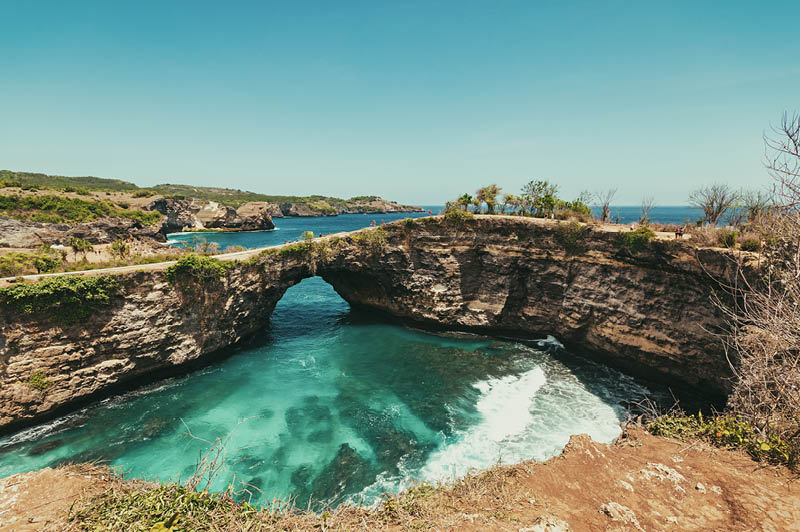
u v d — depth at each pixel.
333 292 65.81
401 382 32.03
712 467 11.20
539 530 9.01
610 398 29.52
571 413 27.33
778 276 11.77
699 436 13.16
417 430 25.22
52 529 9.56
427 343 40.88
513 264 39.53
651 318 30.88
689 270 27.70
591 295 34.81
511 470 12.77
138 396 29.09
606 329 33.97
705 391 28.44
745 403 12.77
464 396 29.73
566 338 38.00
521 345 40.12
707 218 37.78
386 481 20.48
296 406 28.05
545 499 11.02
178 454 22.42
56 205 99.81
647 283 31.05
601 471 12.06
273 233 156.62
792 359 11.08
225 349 36.66
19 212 91.38
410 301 44.59
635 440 13.88
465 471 21.22
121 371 28.53
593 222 38.94
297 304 57.09
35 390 24.61
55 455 22.28
